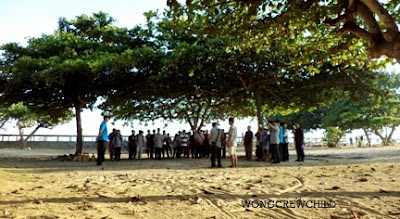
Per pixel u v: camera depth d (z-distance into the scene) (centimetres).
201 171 1295
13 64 2161
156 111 2814
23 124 4469
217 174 1155
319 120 5341
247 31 905
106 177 1091
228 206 609
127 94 2500
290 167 1427
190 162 1950
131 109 2733
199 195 717
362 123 4631
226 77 2306
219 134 1523
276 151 1747
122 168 1490
